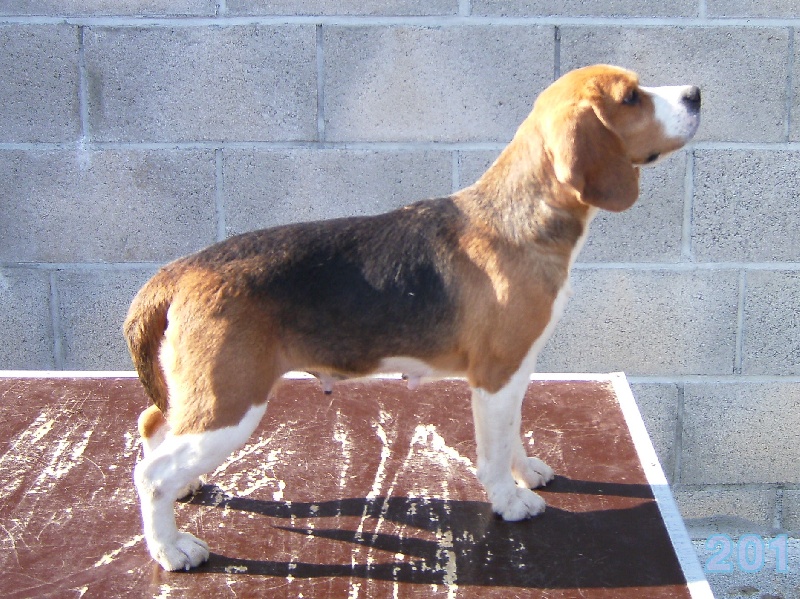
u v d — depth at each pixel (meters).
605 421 2.02
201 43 2.28
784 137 2.29
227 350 1.66
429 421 2.03
